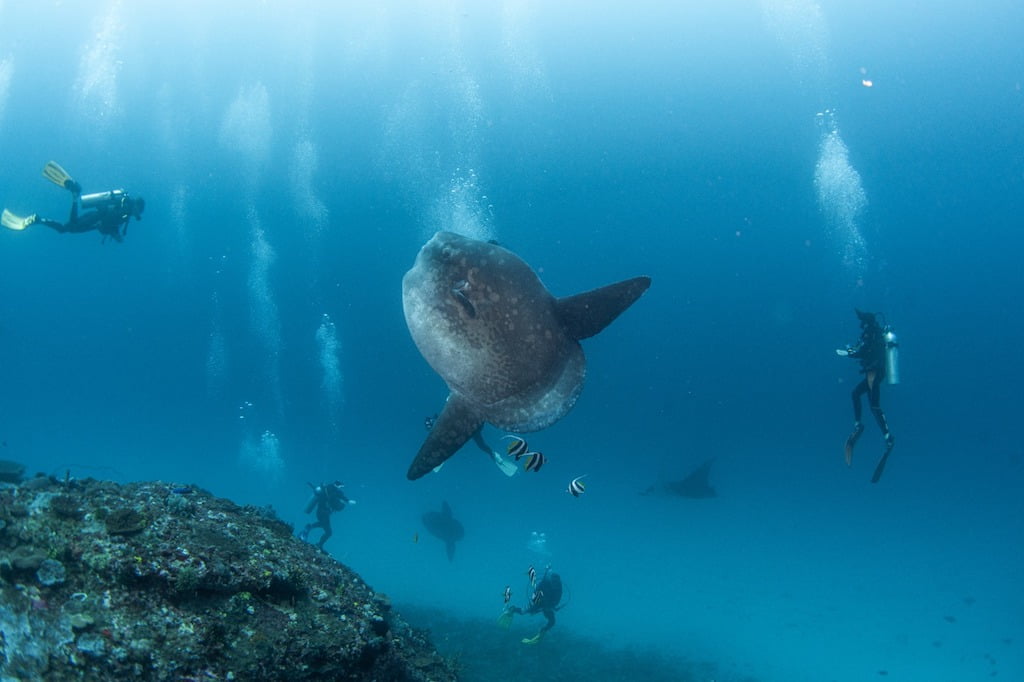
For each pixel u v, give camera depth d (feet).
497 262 6.90
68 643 11.62
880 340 33.22
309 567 15.80
